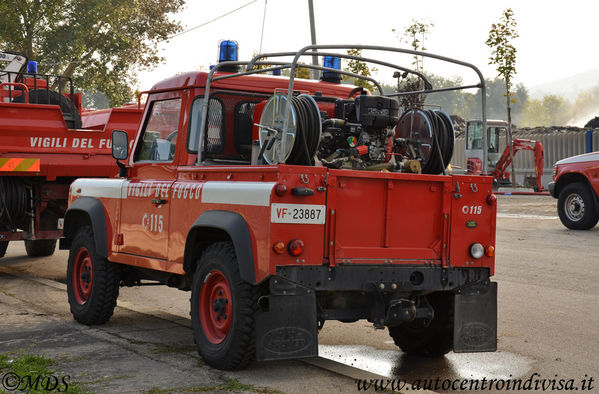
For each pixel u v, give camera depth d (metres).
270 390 5.04
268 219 5.14
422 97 12.62
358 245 5.48
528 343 6.97
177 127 6.68
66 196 11.47
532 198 28.34
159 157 6.91
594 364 6.25
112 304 7.35
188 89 6.58
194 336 5.89
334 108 6.64
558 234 16.03
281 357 5.16
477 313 5.91
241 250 5.29
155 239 6.57
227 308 5.61
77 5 37.44
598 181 16.19
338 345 7.01
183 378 5.34
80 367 5.64
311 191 5.24
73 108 11.82
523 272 11.18
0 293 9.30
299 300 5.23
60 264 13.20
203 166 6.10
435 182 5.77
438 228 5.80
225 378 5.35
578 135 35.88
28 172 10.74
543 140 37.25
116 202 7.28
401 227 5.65
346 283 5.40
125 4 38.62
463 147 40.31
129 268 7.55
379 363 6.35
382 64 6.43
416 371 6.09
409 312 5.65
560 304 8.79
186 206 6.10
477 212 5.92
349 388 5.13
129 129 11.40
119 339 6.69
